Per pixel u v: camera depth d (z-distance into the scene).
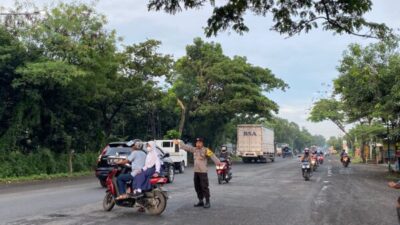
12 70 25.14
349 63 28.23
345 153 40.94
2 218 10.55
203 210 12.19
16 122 25.97
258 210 12.24
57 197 15.23
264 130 53.19
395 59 26.25
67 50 26.58
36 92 25.75
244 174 28.91
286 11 9.66
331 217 11.14
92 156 32.56
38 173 26.44
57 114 28.98
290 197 15.52
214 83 51.31
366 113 29.17
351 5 9.22
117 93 34.41
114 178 11.84
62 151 29.97
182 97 49.50
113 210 12.05
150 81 36.00
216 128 56.91
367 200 14.80
